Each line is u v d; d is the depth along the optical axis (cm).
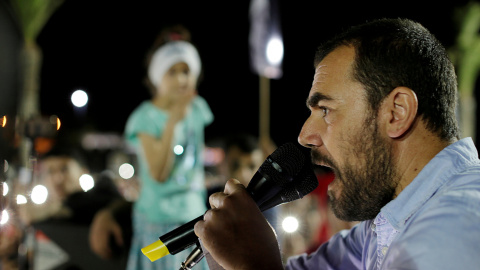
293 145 126
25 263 267
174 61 285
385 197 117
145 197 290
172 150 284
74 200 340
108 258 318
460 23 1298
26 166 244
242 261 106
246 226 108
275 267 107
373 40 115
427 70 112
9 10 239
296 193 125
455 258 86
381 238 120
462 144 113
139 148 296
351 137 115
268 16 567
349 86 115
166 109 292
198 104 312
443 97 114
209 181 388
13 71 234
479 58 1330
